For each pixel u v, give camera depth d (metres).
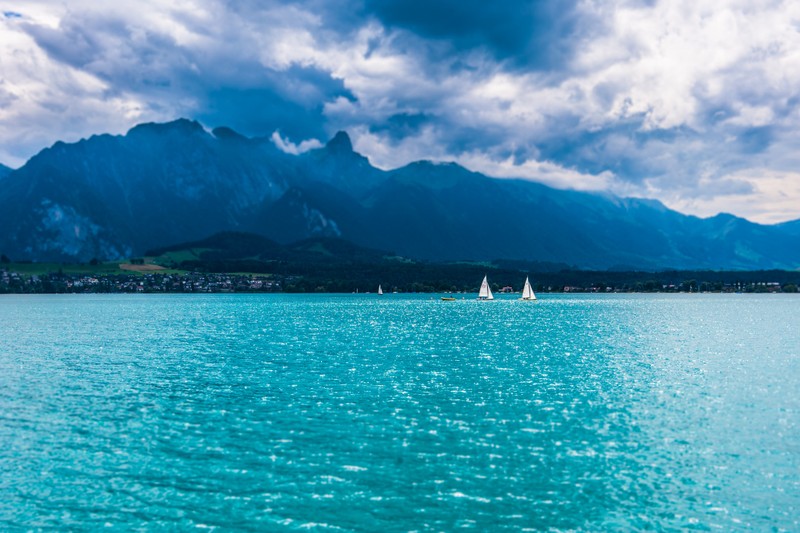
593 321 184.88
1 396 66.38
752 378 76.06
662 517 34.91
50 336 137.00
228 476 41.28
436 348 111.31
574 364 89.81
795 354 100.62
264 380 76.25
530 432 51.19
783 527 33.66
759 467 42.19
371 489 39.06
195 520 35.06
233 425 53.72
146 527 34.25
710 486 39.03
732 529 33.50
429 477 41.00
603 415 56.81
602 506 36.34
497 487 39.25
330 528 34.09
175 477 41.16
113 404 62.25
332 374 80.88
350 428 52.69
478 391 68.69
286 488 39.31
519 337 133.00
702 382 73.44
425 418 56.03
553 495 37.97
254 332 146.62
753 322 178.75
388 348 111.56
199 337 133.88
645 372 81.69
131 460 44.44
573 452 45.75
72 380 76.44
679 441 48.12
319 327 161.88
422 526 34.22
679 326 164.38
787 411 57.69
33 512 36.03
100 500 37.59
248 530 33.91
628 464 43.06
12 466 43.19
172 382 74.94
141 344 119.44
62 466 43.16
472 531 33.59
